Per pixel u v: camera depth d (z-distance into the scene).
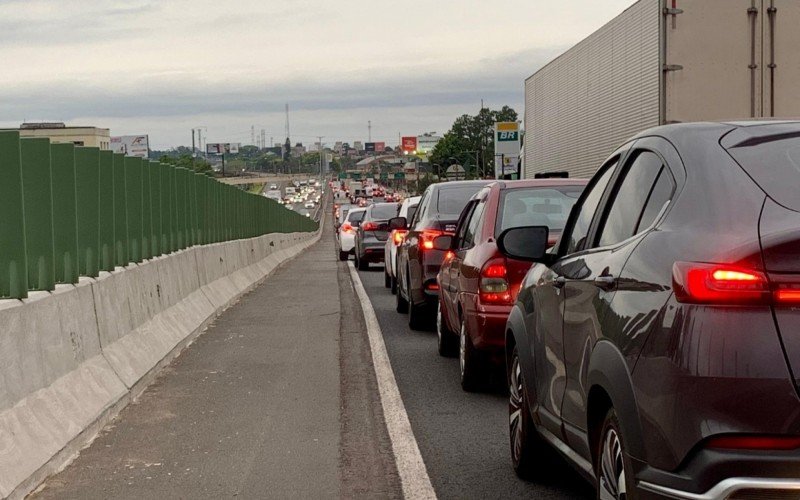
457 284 10.48
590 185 6.03
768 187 4.11
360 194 191.88
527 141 32.19
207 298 16.95
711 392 3.74
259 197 34.34
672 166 4.59
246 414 8.95
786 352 3.69
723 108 17.50
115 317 10.28
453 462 7.29
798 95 17.45
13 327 7.07
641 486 4.09
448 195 15.35
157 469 7.11
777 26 17.45
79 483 6.78
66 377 8.19
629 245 4.67
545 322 6.06
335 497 6.40
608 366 4.51
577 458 5.48
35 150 8.57
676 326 3.88
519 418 6.82
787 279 3.73
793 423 3.67
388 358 12.16
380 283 25.86
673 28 17.45
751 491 3.69
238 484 6.72
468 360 9.77
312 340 13.88
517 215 10.21
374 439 7.97
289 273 31.72
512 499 6.35
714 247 3.90
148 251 14.21
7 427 6.62
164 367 11.56
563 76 26.52
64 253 9.20
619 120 20.67
